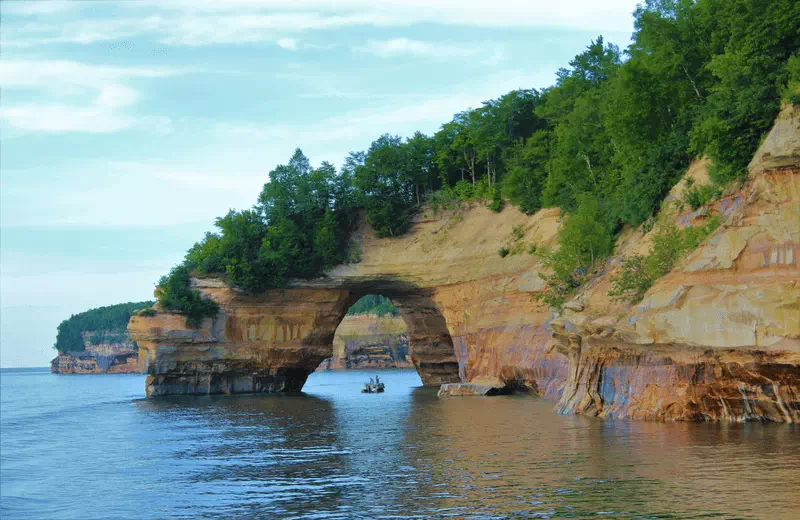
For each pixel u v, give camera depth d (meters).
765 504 21.39
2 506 27.20
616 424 40.53
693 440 32.78
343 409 65.12
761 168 37.41
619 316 43.06
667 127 58.62
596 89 82.38
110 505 26.78
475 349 83.94
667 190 54.78
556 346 53.69
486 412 53.75
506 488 25.53
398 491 26.19
